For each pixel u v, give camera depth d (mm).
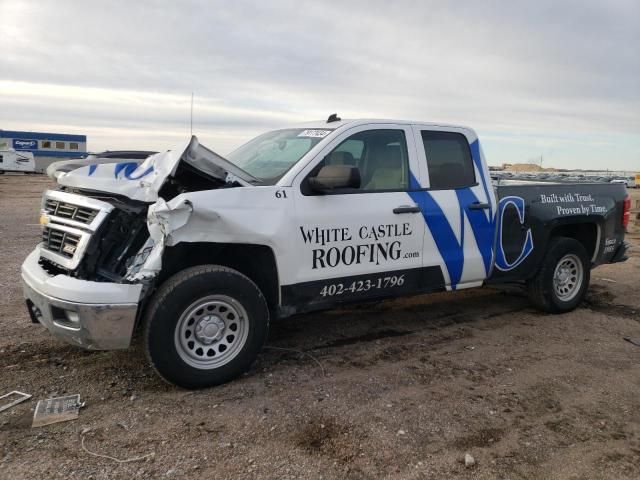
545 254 5867
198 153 3953
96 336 3564
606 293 7180
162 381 4035
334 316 5852
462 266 5172
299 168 4312
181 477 2881
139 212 3906
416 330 5457
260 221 4004
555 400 3943
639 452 3281
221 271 3867
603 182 6594
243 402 3742
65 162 4711
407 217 4770
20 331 4957
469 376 4324
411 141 4973
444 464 3082
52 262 4137
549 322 5852
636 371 4547
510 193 5531
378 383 4129
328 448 3203
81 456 3043
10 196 23109
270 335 5188
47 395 3762
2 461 2975
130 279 3650
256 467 2992
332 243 4387
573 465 3123
